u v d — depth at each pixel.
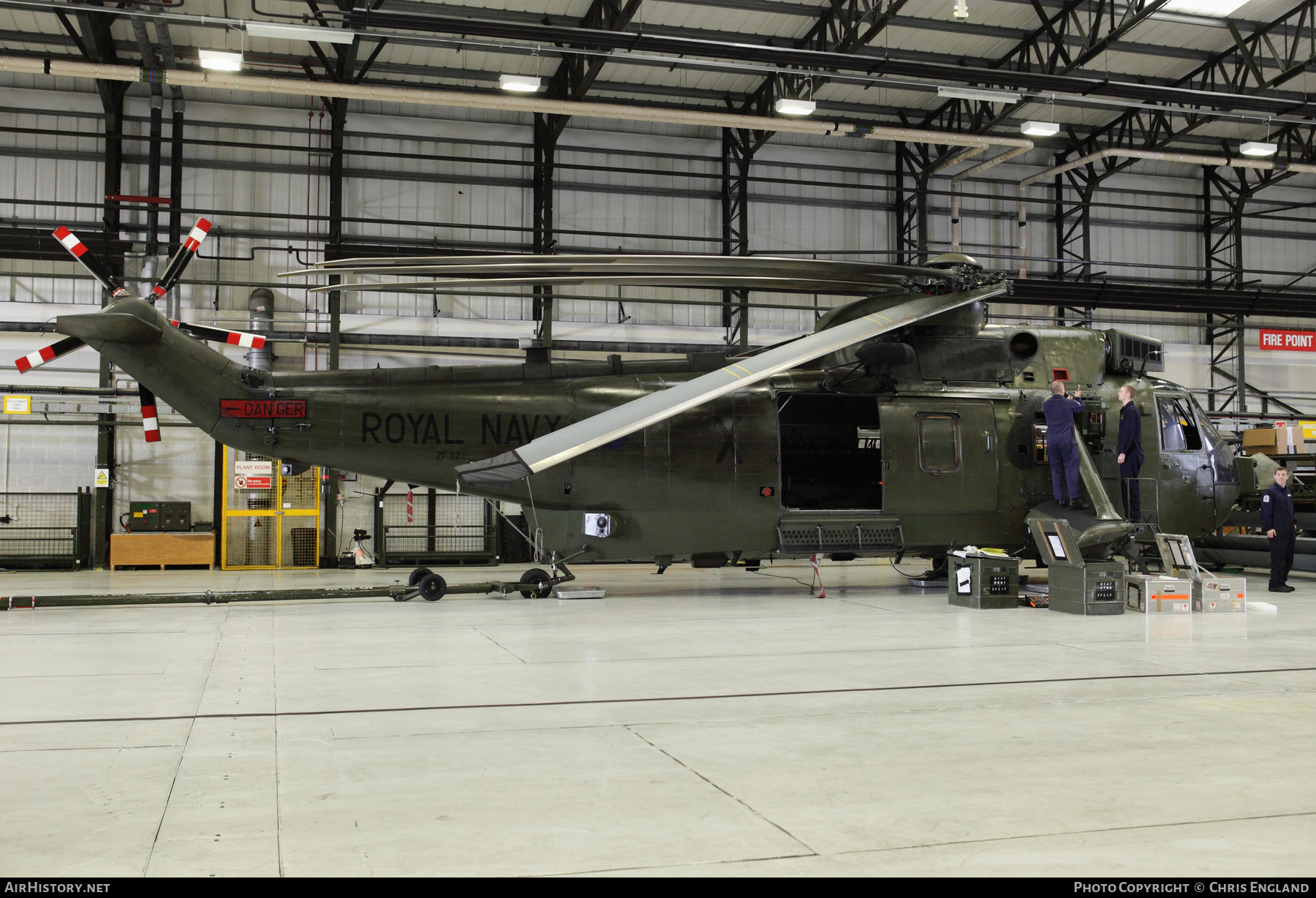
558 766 3.60
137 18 12.73
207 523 16.66
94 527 16.12
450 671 5.66
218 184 16.84
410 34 15.31
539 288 18.00
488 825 2.91
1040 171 21.06
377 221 16.94
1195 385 22.16
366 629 7.66
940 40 16.88
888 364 9.95
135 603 8.93
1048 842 2.76
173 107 16.50
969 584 9.27
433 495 17.39
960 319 10.69
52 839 2.78
